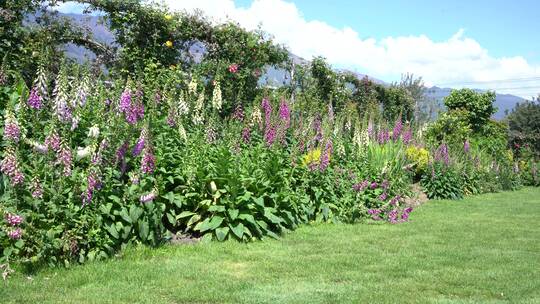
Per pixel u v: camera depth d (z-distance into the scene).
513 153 31.94
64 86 5.80
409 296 5.09
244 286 5.05
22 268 4.93
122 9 10.66
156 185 6.04
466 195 17.08
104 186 5.66
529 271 6.39
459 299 5.10
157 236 6.33
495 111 29.12
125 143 5.82
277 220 7.38
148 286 4.88
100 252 5.52
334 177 9.42
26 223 4.87
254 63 12.67
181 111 8.55
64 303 4.27
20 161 5.14
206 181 7.04
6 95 6.61
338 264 6.18
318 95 16.86
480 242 8.25
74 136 6.10
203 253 6.19
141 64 10.77
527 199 16.88
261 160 8.37
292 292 4.98
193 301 4.58
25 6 9.33
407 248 7.41
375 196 10.42
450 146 19.92
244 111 10.87
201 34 11.91
